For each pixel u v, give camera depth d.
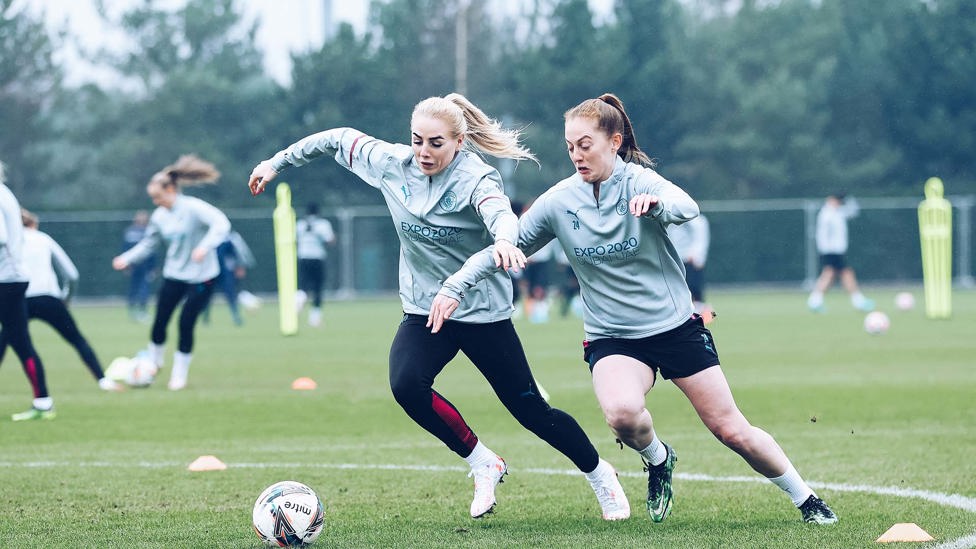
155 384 23.20
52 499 11.95
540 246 10.41
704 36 90.81
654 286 9.95
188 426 17.58
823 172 83.56
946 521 10.37
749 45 91.06
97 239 62.50
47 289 21.09
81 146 88.69
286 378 24.06
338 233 63.81
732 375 23.30
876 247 67.31
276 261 64.00
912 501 11.37
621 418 9.73
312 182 76.44
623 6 88.06
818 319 40.66
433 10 90.31
